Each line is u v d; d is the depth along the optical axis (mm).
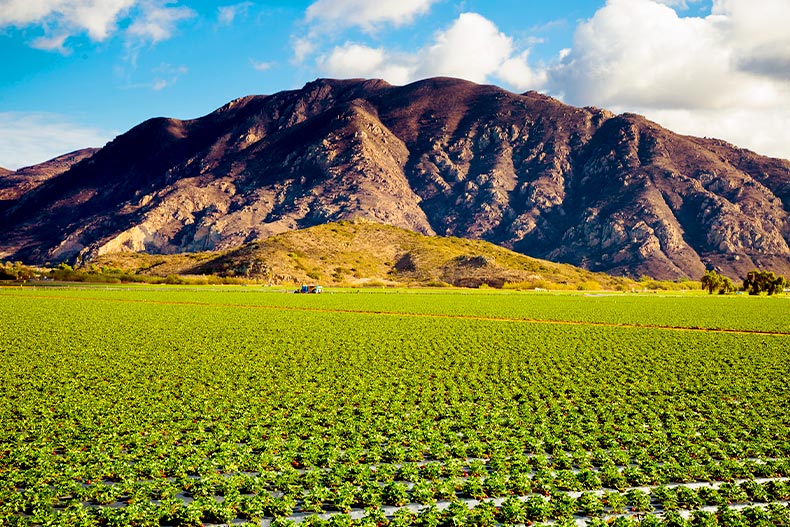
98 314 81812
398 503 21078
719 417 32125
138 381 38938
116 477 22891
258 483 21797
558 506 20281
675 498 21109
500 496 21797
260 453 25828
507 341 60719
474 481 21875
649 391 38031
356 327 71812
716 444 27422
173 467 23547
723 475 23469
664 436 28062
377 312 94875
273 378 40875
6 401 32938
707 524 19094
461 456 25531
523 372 43938
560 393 37281
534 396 36438
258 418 30547
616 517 19812
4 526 18641
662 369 45688
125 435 27203
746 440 28188
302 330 67875
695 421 30969
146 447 25828
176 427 28656
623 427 29625
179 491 21906
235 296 127812
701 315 95750
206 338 59531
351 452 25047
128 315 81188
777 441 27969
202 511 19859
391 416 31391
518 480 22234
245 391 36688
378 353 51875
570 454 26469
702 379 41906
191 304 103875
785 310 108438
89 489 21109
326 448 25500
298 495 21391
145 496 21047
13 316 77125
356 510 20734
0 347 51375
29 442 26469
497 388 38656
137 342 55812
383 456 25406
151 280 191750
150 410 31500
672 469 23734
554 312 99062
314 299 123125
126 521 18953
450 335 65188
